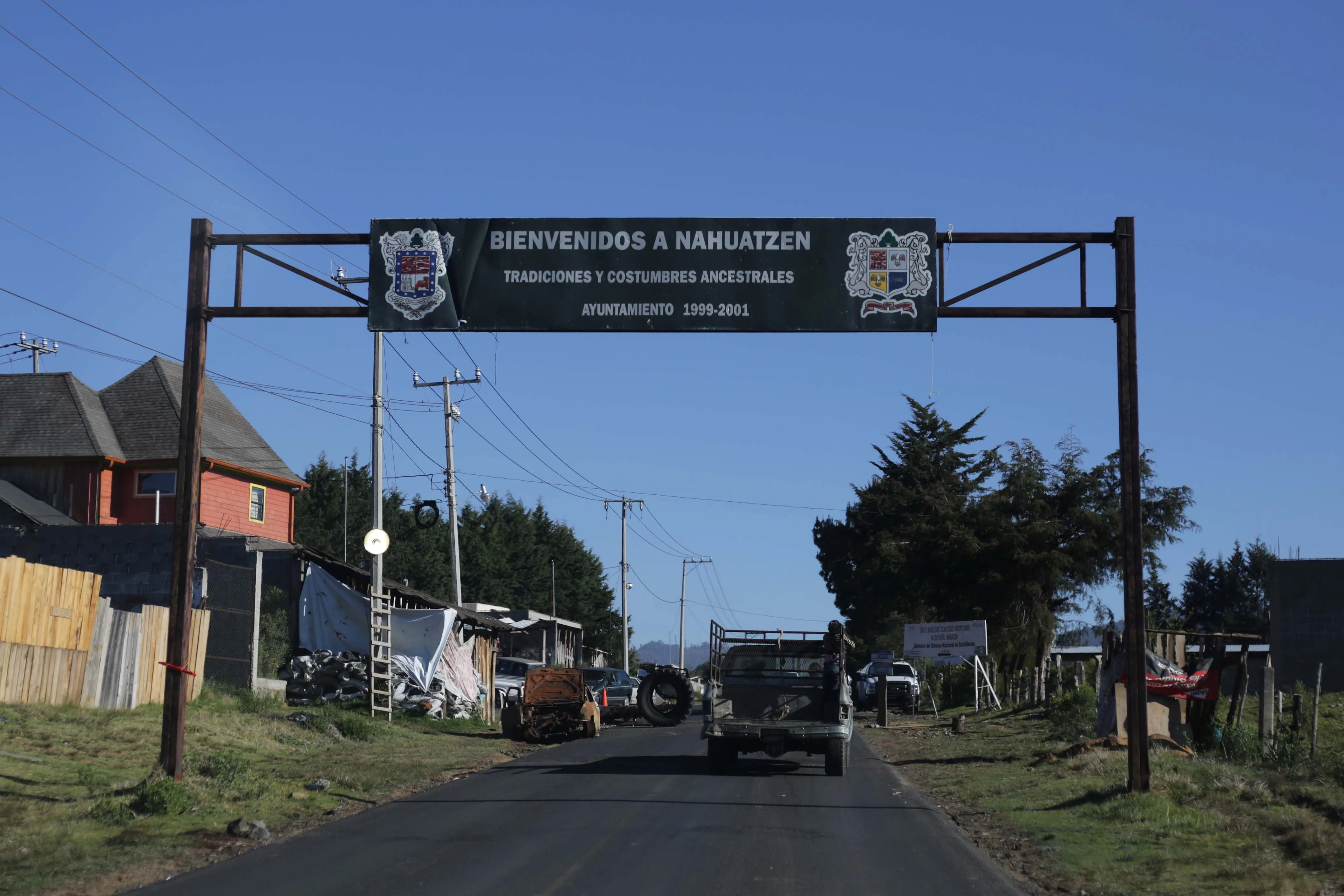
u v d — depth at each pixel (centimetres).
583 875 984
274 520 4234
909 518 6031
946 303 1491
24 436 3675
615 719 3697
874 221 1500
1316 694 1731
